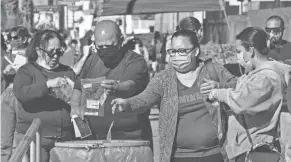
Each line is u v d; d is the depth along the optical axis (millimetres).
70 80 7113
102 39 6875
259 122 5945
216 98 5977
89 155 5953
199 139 6156
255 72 5961
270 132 5953
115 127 6949
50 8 46219
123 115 6910
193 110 6188
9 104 7836
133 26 46031
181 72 6258
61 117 7176
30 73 7234
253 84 5797
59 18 46750
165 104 6266
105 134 7016
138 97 6250
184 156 6199
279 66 5980
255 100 5777
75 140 7055
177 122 6234
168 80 6285
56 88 7020
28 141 5148
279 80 5891
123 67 6996
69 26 47094
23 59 8586
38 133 5922
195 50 6254
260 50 6059
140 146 6168
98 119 6969
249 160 5938
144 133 7133
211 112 6156
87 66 7156
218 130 6164
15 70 8562
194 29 8758
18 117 7305
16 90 7141
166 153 6211
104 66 7039
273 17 9445
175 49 6215
